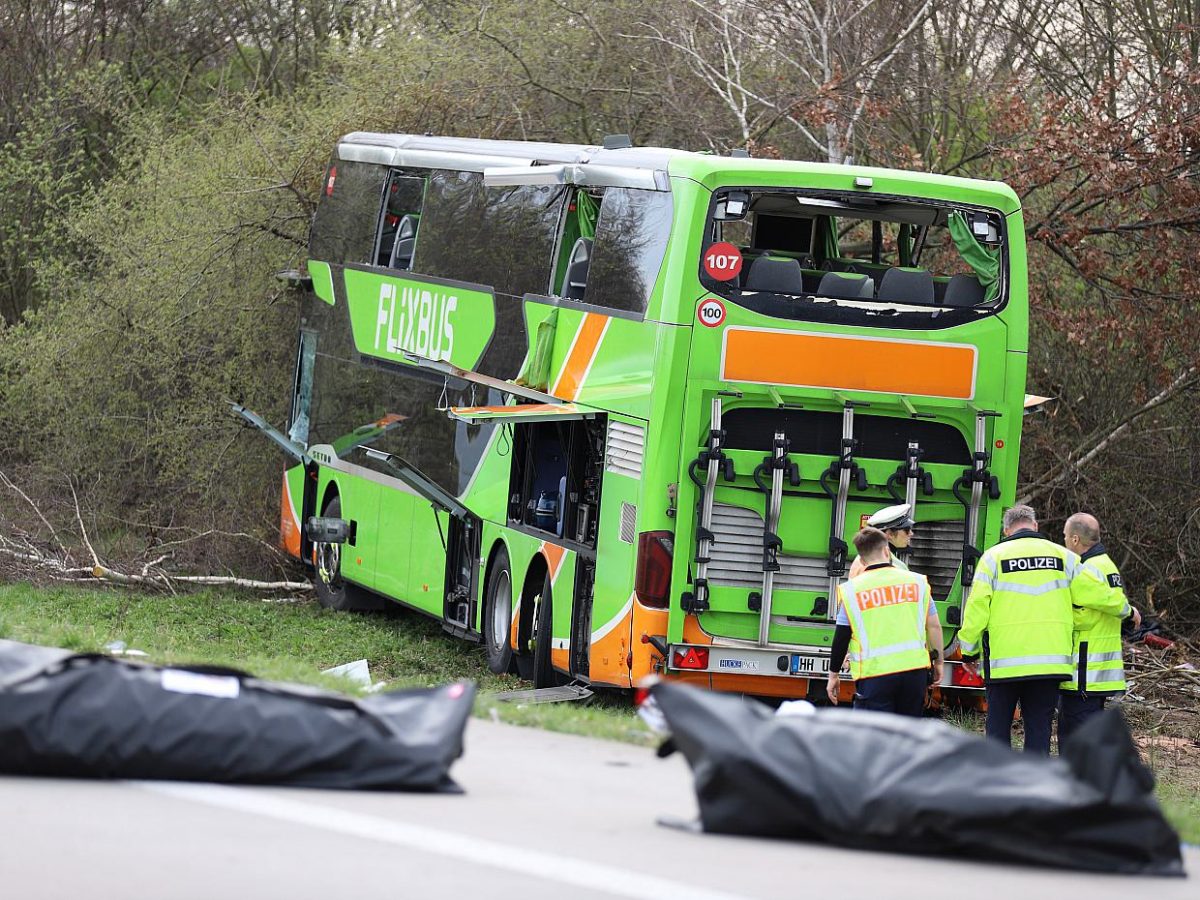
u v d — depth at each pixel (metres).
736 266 48.91
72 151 113.50
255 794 24.17
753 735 23.78
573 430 55.38
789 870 21.97
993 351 50.12
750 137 84.06
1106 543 83.25
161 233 89.50
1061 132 72.62
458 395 64.69
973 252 50.97
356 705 25.45
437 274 67.25
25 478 93.62
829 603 49.31
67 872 20.02
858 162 87.81
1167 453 82.31
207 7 127.38
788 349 48.88
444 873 20.73
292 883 19.95
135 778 24.44
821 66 83.56
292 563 90.38
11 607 71.44
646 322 49.91
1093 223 78.38
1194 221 75.00
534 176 57.38
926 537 50.09
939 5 87.69
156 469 92.94
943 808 23.00
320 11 123.25
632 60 91.88
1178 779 55.09
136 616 72.44
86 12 126.94
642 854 22.36
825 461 49.22
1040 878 22.69
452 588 65.50
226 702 24.78
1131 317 76.31
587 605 53.69
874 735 23.97
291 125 93.50
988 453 49.97
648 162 51.91
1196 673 71.00
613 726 35.22
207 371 91.94
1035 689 43.44
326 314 79.81
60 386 90.94
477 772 27.91
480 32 90.69
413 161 71.12
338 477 77.88
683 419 48.47
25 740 23.98
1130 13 87.81
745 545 49.06
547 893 20.09
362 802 24.30
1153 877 23.27
